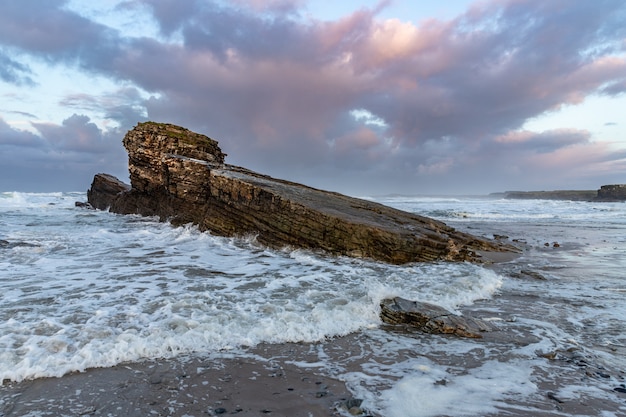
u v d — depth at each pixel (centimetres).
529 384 496
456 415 419
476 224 3322
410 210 5031
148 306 743
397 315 747
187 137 2344
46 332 602
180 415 409
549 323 751
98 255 1287
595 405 445
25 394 443
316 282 995
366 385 488
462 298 910
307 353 588
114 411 413
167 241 1619
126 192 2728
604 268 1355
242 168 2281
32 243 1455
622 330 712
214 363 539
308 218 1538
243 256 1373
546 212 4825
